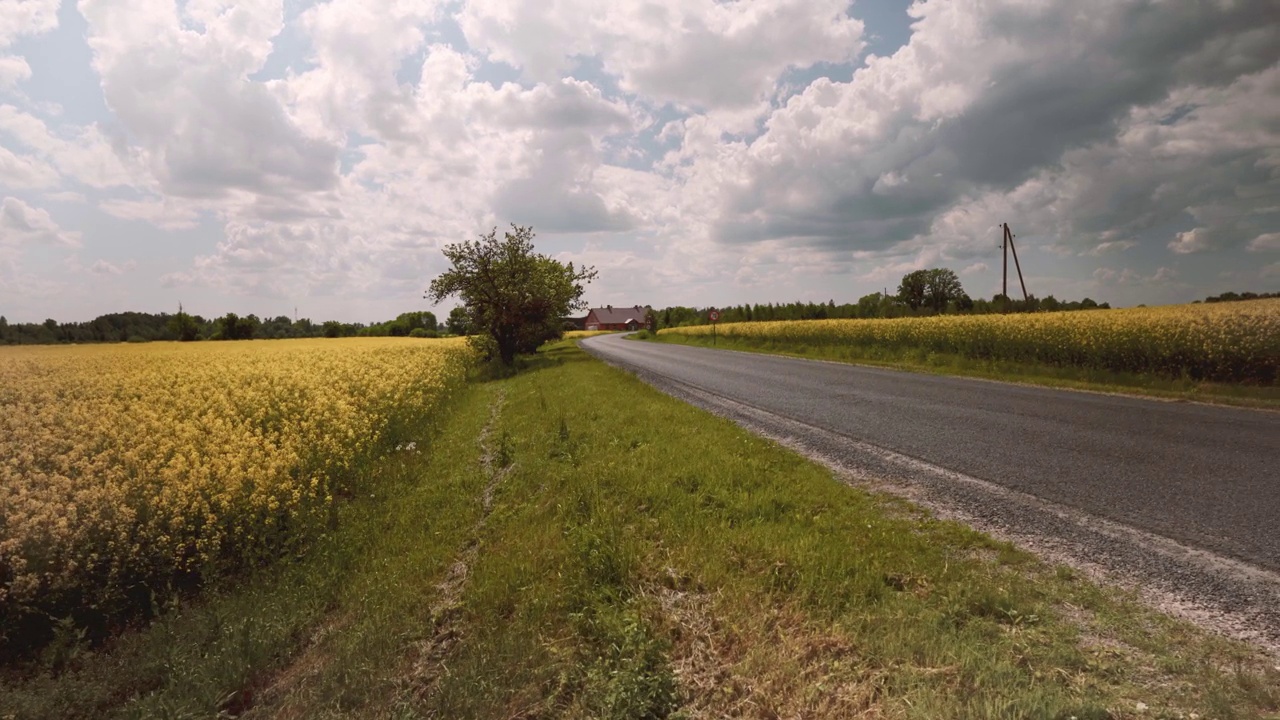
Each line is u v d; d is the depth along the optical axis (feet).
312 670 13.44
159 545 16.66
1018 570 13.26
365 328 287.69
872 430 28.99
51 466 23.73
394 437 34.58
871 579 12.92
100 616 15.87
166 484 19.20
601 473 22.86
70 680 13.28
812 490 19.60
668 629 12.17
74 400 41.34
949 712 8.77
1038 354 53.11
